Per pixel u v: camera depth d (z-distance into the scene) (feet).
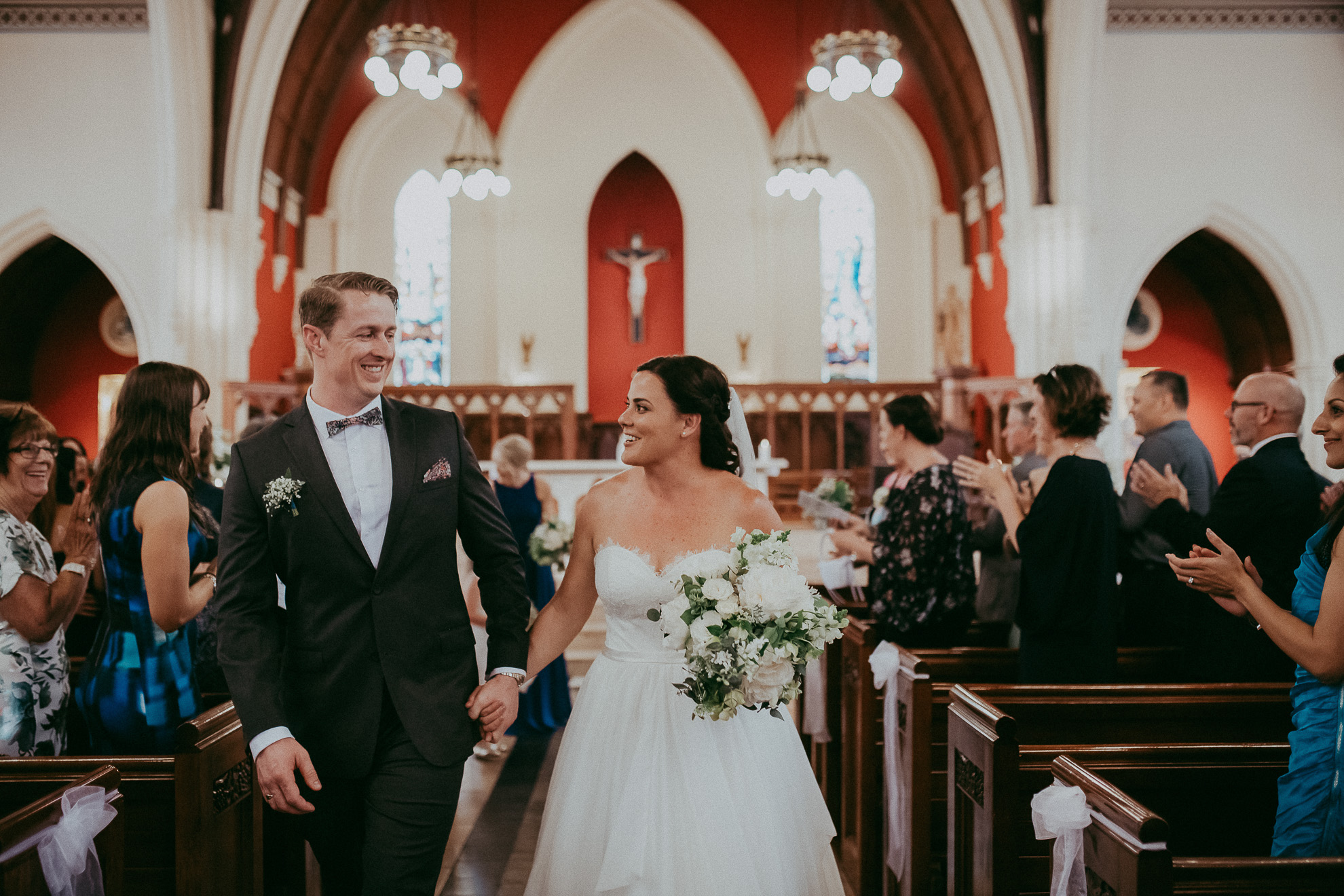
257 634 7.07
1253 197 33.83
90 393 43.34
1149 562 13.37
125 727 8.66
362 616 7.24
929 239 46.88
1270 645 10.42
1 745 8.54
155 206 33.45
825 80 31.60
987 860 8.51
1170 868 5.99
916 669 10.71
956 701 9.56
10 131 33.40
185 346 32.94
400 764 7.14
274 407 35.17
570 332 47.55
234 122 33.71
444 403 38.47
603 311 49.11
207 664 10.80
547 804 8.09
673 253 49.21
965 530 12.62
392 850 7.00
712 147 47.65
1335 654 6.66
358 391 7.44
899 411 13.46
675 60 47.24
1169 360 43.19
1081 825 6.77
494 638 7.72
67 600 9.03
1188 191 33.78
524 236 47.52
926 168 46.96
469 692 7.52
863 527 15.52
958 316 41.68
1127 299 33.78
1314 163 33.88
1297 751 7.19
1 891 5.70
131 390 8.77
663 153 47.70
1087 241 33.09
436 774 7.14
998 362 40.52
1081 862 6.86
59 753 9.11
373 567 7.29
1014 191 34.47
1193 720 9.61
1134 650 12.09
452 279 47.29
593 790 7.75
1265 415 10.34
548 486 20.81
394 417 7.66
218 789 8.25
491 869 13.12
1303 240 33.83
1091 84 32.50
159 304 33.42
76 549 9.27
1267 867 6.10
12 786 7.75
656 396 8.00
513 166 47.29
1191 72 33.71
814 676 15.12
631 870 7.15
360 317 7.32
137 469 8.64
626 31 46.80
